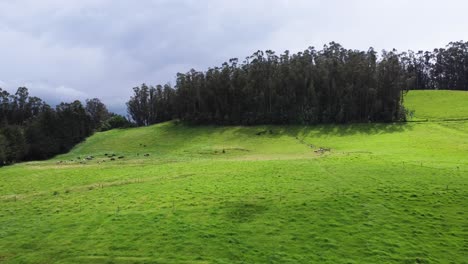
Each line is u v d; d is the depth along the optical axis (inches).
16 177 2100.1
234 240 947.3
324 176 1579.7
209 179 1654.8
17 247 954.7
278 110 4768.7
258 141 3804.1
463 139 2987.2
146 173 1977.1
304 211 1131.9
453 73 7824.8
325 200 1220.5
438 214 1072.2
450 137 3120.1
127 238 978.1
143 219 1113.4
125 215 1159.0
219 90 5191.9
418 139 3083.2
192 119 5132.9
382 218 1060.5
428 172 1545.3
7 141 3735.2
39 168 2507.4
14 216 1228.5
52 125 4512.8
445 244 900.0
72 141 4594.0
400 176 1496.1
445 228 983.6
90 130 5167.3
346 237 949.8
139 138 4539.9
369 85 4542.3
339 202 1196.5
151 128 5137.8
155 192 1441.9
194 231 1007.6
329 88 4680.1
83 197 1441.9
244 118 4849.9
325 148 3073.3
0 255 913.5
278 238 954.7
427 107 4810.5
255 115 4817.9
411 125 3902.6
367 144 3056.1
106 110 7396.7
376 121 4269.2
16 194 1614.2
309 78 4896.7
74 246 944.3
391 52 5152.6
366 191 1299.2
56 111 4680.1
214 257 863.7
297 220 1066.7
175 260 853.2
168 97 6314.0
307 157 2417.6
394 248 886.4
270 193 1338.6
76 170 2250.2
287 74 5039.4
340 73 4862.2
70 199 1422.2
